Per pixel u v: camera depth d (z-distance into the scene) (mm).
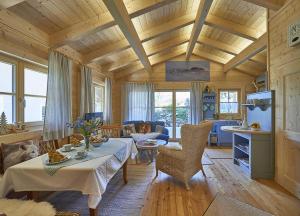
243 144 4344
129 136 5477
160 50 5684
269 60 3506
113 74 7043
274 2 3016
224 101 7195
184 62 7207
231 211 2096
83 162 2062
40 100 3566
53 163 1998
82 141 3199
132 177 3570
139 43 4211
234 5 3859
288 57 2914
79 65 4590
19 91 3041
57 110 3494
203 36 5695
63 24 3307
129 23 3283
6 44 2568
